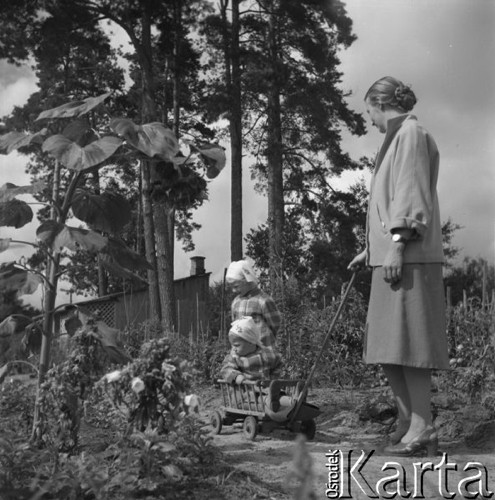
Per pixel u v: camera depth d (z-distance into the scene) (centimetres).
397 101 505
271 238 2391
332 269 3075
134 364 389
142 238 3872
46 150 419
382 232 491
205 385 873
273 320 584
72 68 3033
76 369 404
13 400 511
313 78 3170
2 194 435
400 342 473
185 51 3116
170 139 439
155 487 341
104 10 2717
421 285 475
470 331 893
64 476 329
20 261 448
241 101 3103
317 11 3047
